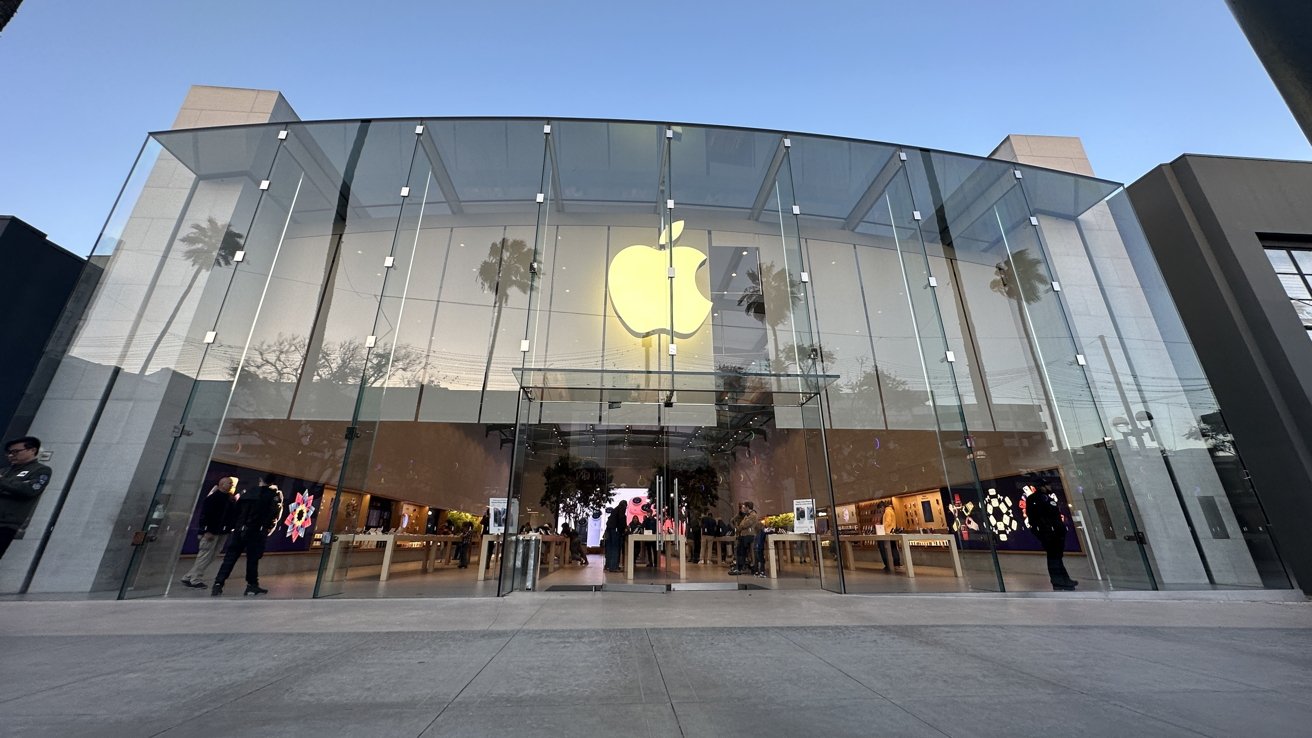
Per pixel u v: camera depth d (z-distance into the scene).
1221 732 2.12
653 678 2.94
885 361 11.02
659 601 6.41
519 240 11.22
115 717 2.27
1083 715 2.33
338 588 7.75
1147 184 10.69
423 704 2.47
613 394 9.70
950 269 11.49
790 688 2.74
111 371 8.14
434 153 10.43
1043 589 7.90
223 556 7.77
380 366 10.27
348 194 10.73
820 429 8.87
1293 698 2.59
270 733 2.08
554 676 2.98
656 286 10.78
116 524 7.52
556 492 9.17
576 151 10.54
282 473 10.64
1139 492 9.23
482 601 6.42
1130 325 10.38
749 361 10.50
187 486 8.24
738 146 10.66
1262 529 8.44
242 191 9.49
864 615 5.26
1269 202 9.77
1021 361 10.90
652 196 11.23
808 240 11.72
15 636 4.14
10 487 5.74
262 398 9.70
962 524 9.77
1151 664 3.29
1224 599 6.91
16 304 7.79
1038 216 11.44
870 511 11.52
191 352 8.65
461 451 16.84
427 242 11.03
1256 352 8.91
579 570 9.00
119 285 8.56
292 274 10.38
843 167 11.09
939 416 10.62
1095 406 10.00
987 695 2.62
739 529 9.39
